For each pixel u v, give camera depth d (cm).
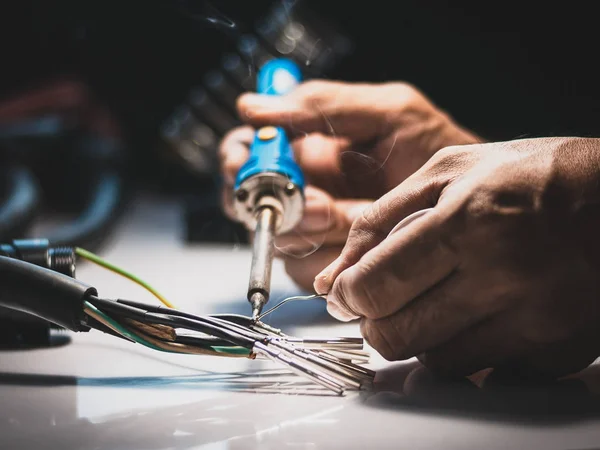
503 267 54
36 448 46
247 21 133
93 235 124
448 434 48
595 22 161
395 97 97
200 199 147
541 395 56
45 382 60
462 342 58
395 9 166
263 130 88
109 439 48
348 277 57
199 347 59
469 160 60
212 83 139
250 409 53
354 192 94
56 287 60
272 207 78
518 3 166
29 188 120
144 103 199
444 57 168
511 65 169
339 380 57
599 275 55
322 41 133
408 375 62
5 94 191
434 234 55
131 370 64
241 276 111
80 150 150
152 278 109
